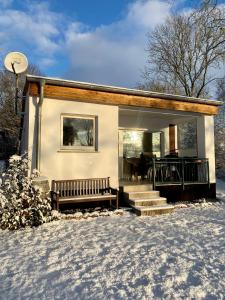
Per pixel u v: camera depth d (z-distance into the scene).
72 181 7.05
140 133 11.30
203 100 8.88
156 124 11.26
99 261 3.99
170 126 11.61
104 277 3.49
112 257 4.13
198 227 5.82
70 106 7.23
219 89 22.27
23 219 5.59
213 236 5.18
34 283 3.35
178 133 11.94
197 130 9.66
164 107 8.38
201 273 3.58
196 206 8.12
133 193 7.64
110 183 7.61
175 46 23.50
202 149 9.38
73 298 3.02
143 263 3.91
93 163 7.43
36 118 6.77
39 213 5.71
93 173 7.41
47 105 6.98
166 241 4.88
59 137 7.06
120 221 6.28
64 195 6.96
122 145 10.78
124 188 7.89
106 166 7.59
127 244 4.71
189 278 3.45
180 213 7.21
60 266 3.82
